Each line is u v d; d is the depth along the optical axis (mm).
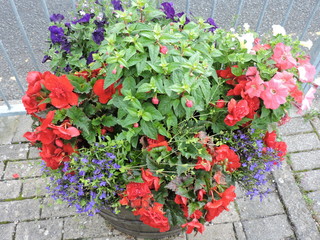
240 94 1691
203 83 1554
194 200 1521
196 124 1671
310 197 2383
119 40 1557
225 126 1734
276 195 2381
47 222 2248
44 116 1588
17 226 2232
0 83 3203
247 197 2357
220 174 1577
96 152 1556
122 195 1612
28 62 3420
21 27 2369
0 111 2820
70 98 1536
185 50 1521
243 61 1648
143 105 1542
